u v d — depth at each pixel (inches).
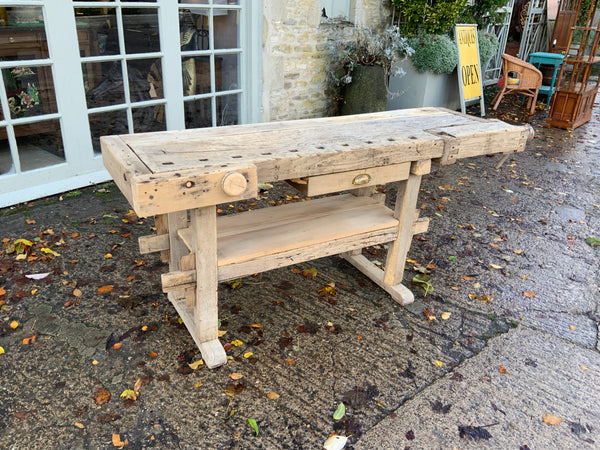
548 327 98.2
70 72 134.4
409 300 102.3
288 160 72.2
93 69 139.4
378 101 214.8
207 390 77.4
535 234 138.3
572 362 88.5
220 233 87.0
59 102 134.9
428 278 111.7
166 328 91.0
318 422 72.8
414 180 92.9
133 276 106.0
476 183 175.2
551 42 359.6
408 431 72.0
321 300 102.9
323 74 213.6
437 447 69.6
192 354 84.7
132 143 76.5
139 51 148.9
